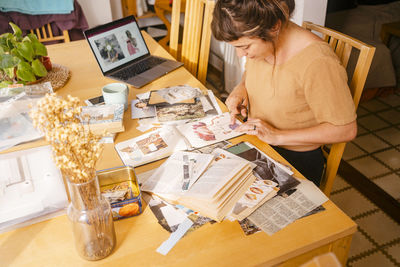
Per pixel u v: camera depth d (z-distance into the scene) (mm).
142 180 1042
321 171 1384
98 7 3344
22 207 885
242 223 901
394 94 3072
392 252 1746
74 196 741
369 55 1226
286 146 1356
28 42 1476
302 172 1364
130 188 992
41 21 2783
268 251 832
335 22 3438
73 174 708
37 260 824
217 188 934
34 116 718
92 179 741
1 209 875
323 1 2162
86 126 1219
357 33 3375
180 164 1073
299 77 1146
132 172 996
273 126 1330
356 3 3734
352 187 2145
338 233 875
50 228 907
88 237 791
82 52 1914
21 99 1239
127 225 912
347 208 2002
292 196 976
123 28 1764
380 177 2213
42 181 939
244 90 1489
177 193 951
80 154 699
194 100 1439
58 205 920
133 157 1147
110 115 1271
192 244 854
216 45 3223
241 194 970
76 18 2873
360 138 2547
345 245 935
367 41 2957
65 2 2756
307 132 1161
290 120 1271
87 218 765
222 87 3139
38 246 859
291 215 920
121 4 3672
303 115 1247
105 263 814
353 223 899
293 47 1144
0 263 818
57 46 1985
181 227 898
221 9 980
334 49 1418
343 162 2330
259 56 1102
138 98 1479
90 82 1609
